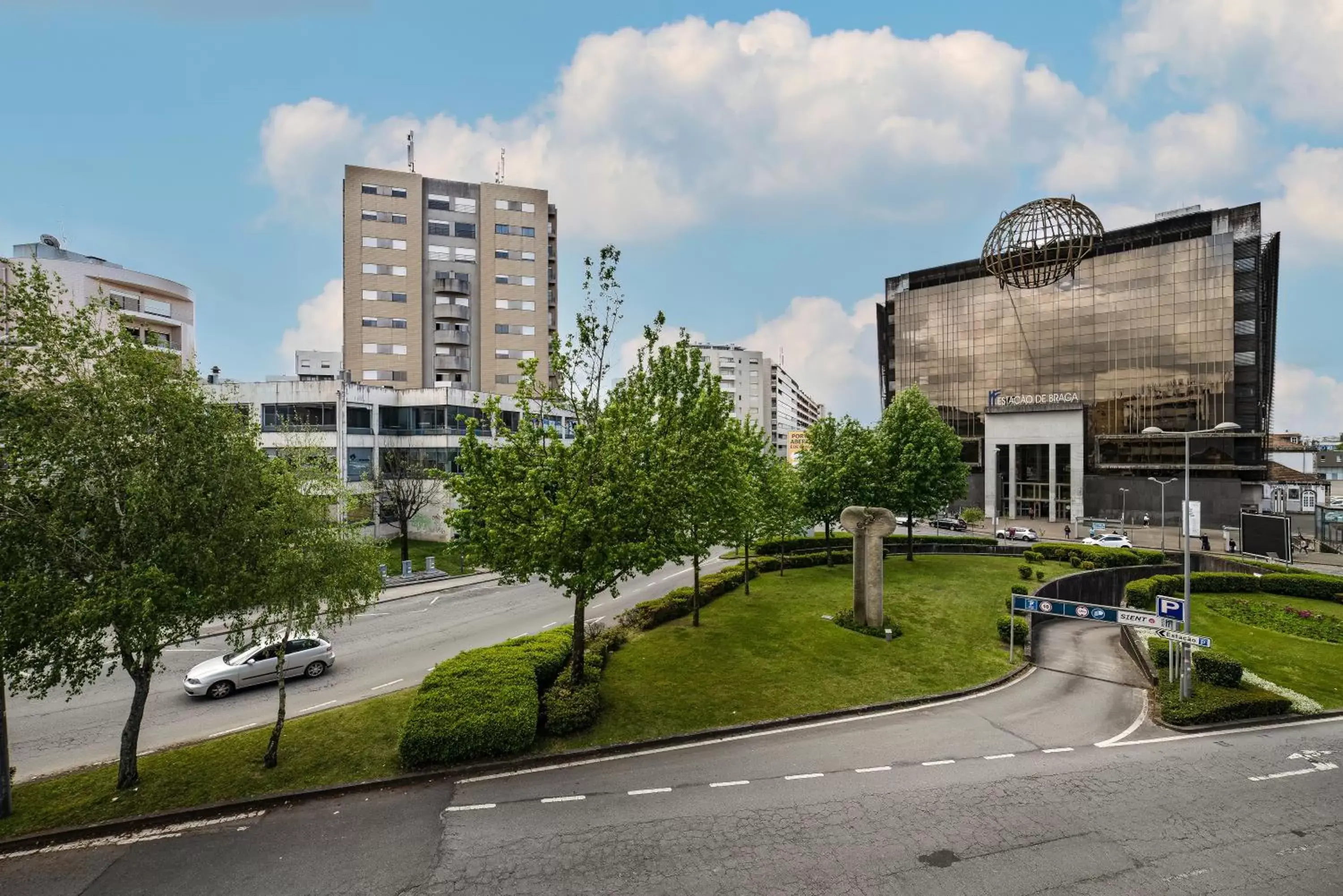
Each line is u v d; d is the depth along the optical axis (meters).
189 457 11.98
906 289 96.12
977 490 85.44
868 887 9.52
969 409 89.00
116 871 9.98
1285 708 16.92
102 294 13.41
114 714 16.83
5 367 11.10
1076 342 80.75
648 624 23.72
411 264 61.75
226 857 10.34
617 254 17.44
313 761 13.50
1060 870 9.94
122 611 10.75
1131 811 11.80
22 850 10.62
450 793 12.40
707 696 17.25
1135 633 23.95
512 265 65.69
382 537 42.78
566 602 29.97
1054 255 53.03
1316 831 11.18
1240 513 63.00
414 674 19.94
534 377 16.73
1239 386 70.56
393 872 9.92
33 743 15.10
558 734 14.68
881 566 23.83
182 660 21.09
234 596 12.32
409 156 64.31
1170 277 74.44
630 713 16.03
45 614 10.84
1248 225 70.06
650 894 9.36
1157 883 9.66
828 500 36.59
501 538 15.11
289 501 13.20
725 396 18.84
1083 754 14.41
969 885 9.57
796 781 12.92
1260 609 27.81
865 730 15.68
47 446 11.12
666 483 15.84
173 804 11.85
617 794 12.34
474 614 27.69
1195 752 14.59
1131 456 75.88
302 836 10.91
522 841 10.76
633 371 18.27
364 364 60.00
